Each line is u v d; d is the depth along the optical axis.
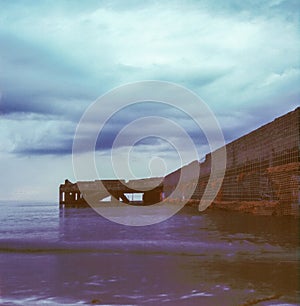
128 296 4.61
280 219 15.11
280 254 7.57
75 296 4.64
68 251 8.14
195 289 4.88
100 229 14.59
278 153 16.08
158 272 5.98
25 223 19.17
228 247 8.48
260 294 4.62
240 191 21.14
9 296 4.66
